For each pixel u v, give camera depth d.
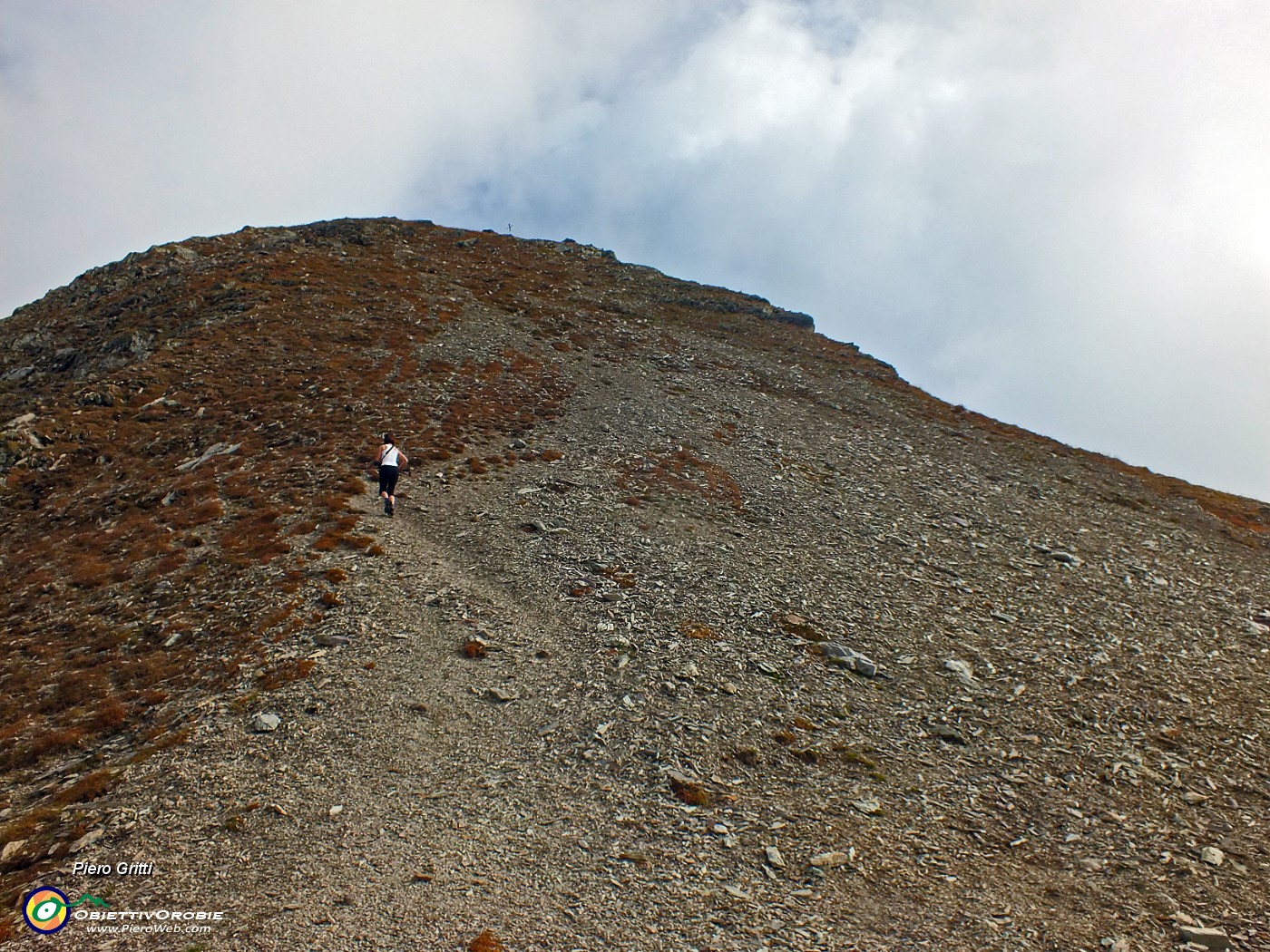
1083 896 14.22
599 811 15.21
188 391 47.09
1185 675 25.30
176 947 11.02
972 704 21.72
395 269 79.06
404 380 49.97
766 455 45.41
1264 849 16.34
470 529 30.58
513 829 14.45
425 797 15.33
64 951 11.03
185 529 30.83
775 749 18.19
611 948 11.41
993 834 15.99
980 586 31.17
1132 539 40.88
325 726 17.70
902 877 14.16
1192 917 13.85
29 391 51.22
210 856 13.31
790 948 11.85
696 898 12.86
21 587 28.25
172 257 72.31
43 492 38.03
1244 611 32.22
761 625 24.55
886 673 22.84
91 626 24.25
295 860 13.20
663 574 27.58
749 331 82.56
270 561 26.80
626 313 80.31
